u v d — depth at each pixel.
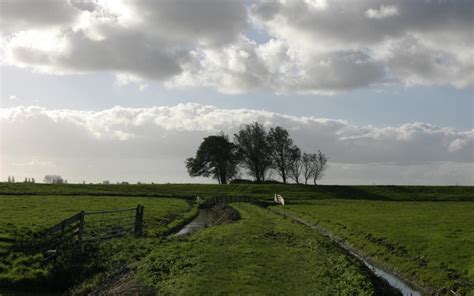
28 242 28.16
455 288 22.61
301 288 19.80
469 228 41.06
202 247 29.44
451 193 118.31
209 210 76.00
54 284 21.95
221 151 150.25
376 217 52.72
